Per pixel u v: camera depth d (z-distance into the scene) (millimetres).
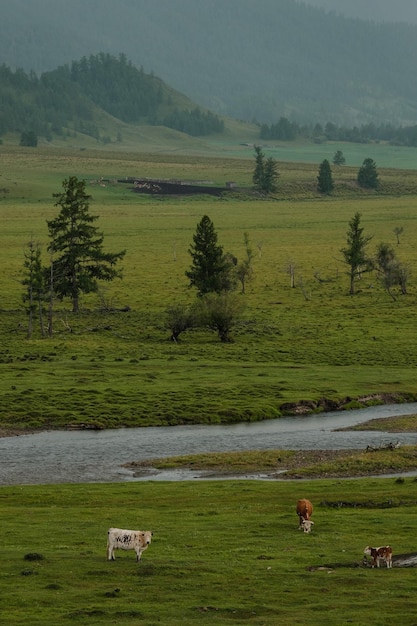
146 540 73188
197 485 112688
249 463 132000
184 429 163250
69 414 168125
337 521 88938
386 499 100250
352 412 181000
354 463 127125
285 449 143500
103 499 103750
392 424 166125
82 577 68750
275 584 67438
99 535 83125
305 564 72938
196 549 77875
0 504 102000
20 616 59594
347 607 61750
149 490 109312
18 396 178875
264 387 193125
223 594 65062
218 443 149625
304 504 85688
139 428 164125
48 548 77812
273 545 79312
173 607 61938
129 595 64750
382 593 65062
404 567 72250
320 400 185500
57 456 139125
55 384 191125
